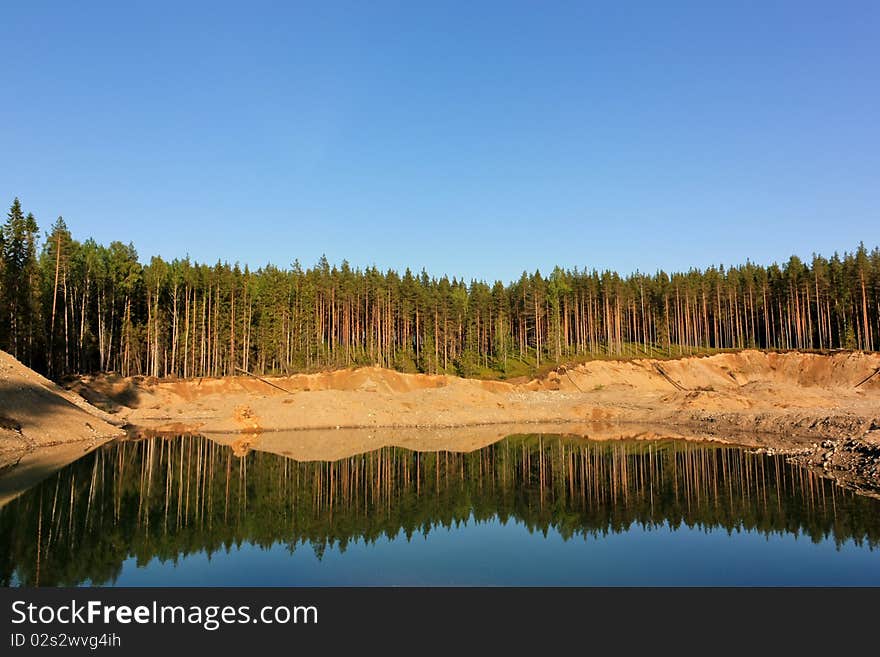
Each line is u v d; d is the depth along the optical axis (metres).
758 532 24.92
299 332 100.75
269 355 96.44
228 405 73.81
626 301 117.00
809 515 27.62
